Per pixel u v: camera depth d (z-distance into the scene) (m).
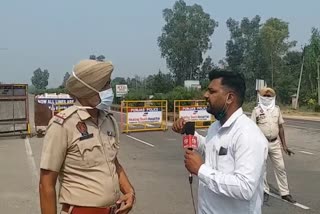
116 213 3.06
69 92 2.99
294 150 15.34
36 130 20.02
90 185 2.91
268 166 11.60
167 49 89.88
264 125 7.82
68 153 2.91
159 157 13.76
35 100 20.80
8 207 7.48
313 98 60.03
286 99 69.81
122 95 49.50
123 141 18.56
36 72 146.88
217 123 3.33
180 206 7.62
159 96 44.97
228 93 3.19
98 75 2.93
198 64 90.56
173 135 21.34
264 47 77.50
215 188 3.02
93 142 2.92
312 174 10.72
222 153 3.13
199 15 89.44
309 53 61.94
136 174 10.73
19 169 11.27
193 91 41.06
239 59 95.62
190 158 3.19
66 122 2.90
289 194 8.03
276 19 78.00
